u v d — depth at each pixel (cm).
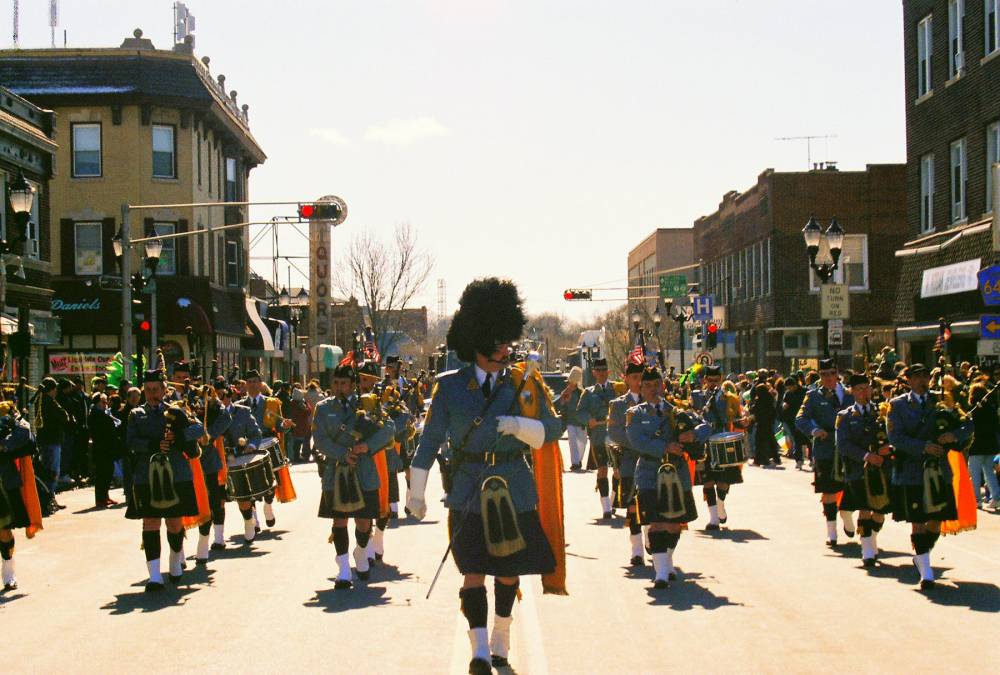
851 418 1235
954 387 1727
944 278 2991
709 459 1509
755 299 5384
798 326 4972
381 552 1327
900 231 4916
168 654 848
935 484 1079
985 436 1739
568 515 1762
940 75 3102
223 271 5072
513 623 938
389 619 967
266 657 830
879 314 4919
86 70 4428
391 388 1659
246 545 1476
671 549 1133
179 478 1152
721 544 1409
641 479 1126
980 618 945
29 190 2181
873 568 1215
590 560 1295
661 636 885
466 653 833
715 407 1581
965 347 2970
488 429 714
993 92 2770
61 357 3294
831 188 4966
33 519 1200
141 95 4384
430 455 725
